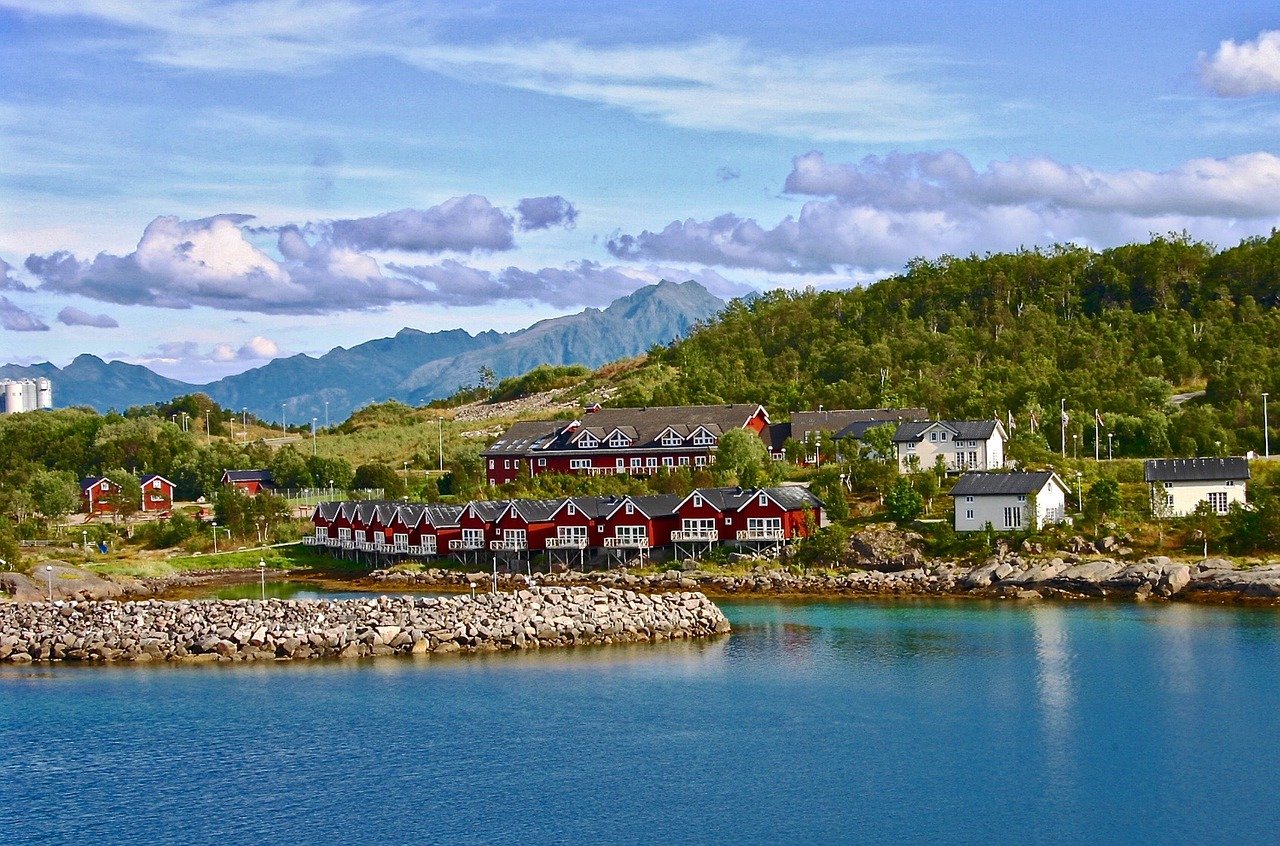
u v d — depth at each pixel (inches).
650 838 2534.5
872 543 5103.3
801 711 3287.4
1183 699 3297.2
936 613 4463.6
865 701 3366.1
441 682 3624.5
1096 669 3604.8
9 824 2642.7
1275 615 4215.1
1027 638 4003.4
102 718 3319.4
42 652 3993.6
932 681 3538.4
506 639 4050.2
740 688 3508.9
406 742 3093.0
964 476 5241.1
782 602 4753.9
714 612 4261.8
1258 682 3417.8
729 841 2517.2
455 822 2618.1
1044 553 4879.4
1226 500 5088.6
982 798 2704.2
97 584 5319.9
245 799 2753.4
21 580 5128.0
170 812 2689.5
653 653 3946.9
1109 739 3029.0
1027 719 3184.1
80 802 2751.0
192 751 3053.6
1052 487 5137.8
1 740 3149.6
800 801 2699.3
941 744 3024.1
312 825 2615.7
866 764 2903.5
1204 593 4510.3
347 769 2918.3
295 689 3570.4
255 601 4318.4
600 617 4168.3
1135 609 4399.6
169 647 3993.6
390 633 4008.4
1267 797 2682.1
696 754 2982.3
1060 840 2504.9
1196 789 2728.8
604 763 2933.1
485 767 2920.8
